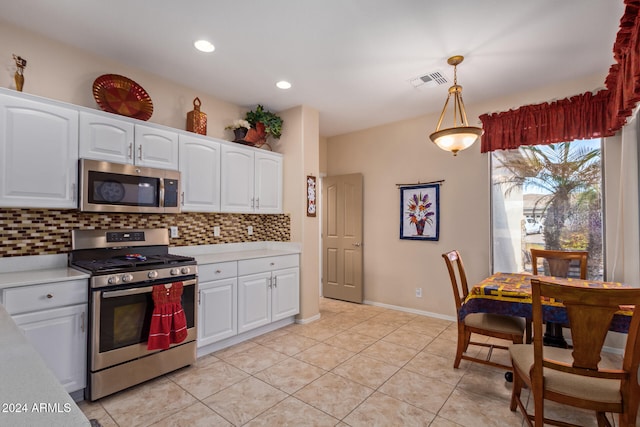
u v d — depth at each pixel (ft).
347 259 16.02
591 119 9.86
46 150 7.20
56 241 8.06
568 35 7.79
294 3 6.68
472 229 12.44
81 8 6.86
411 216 14.03
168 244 9.95
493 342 10.57
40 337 6.45
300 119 12.51
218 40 8.09
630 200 9.20
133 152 8.61
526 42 8.13
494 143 11.57
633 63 5.63
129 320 7.48
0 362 2.58
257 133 12.07
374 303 15.24
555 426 6.31
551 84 10.66
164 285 7.94
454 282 8.86
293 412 6.74
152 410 6.76
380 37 7.93
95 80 8.58
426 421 6.48
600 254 10.22
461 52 8.62
